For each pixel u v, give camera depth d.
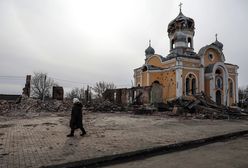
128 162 7.09
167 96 37.28
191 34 42.88
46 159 6.71
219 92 39.00
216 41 47.06
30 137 10.02
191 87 37.09
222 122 18.50
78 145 8.56
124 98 36.19
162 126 14.65
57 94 33.06
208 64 39.50
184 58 36.81
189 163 6.83
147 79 38.75
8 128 12.78
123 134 11.21
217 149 8.89
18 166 6.09
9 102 27.39
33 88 68.19
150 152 8.20
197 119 20.77
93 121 17.28
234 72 42.66
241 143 10.23
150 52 48.12
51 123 15.23
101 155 7.16
